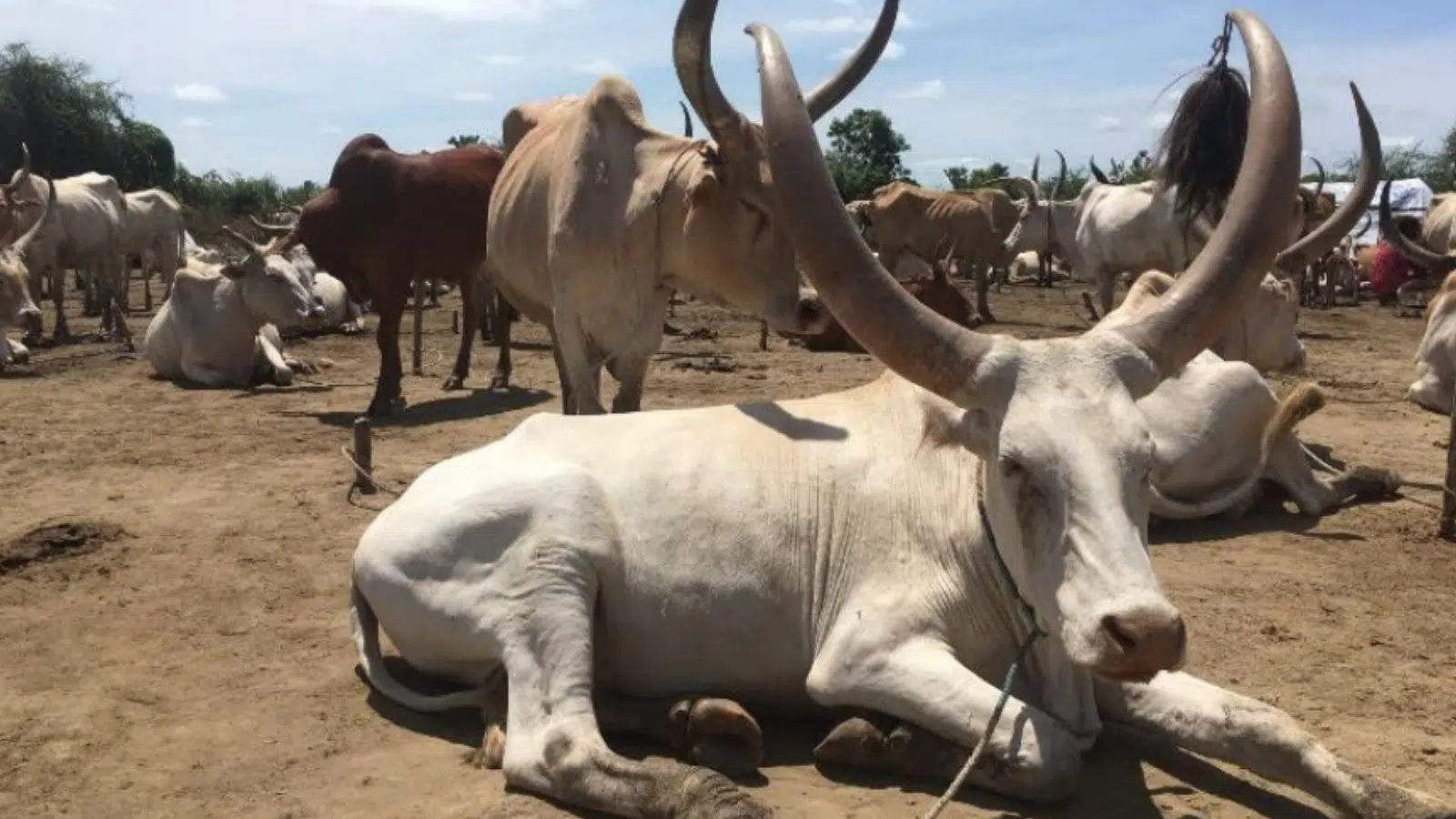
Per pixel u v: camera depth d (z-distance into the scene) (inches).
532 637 152.9
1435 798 133.0
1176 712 149.6
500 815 141.1
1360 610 217.2
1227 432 267.1
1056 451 128.2
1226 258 139.6
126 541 265.4
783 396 455.5
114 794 151.6
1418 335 745.6
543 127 337.4
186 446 372.5
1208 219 364.5
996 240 981.2
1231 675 187.5
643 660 161.2
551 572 154.8
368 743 165.3
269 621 215.2
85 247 725.9
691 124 284.2
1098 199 622.2
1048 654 149.9
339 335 721.6
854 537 157.9
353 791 150.6
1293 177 141.3
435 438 380.2
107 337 712.4
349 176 432.8
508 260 328.5
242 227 1072.8
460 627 158.4
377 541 169.3
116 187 771.4
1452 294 417.7
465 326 483.2
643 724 157.6
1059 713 150.2
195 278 509.7
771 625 159.2
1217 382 267.7
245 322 502.0
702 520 161.2
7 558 250.7
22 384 511.8
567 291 281.9
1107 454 128.2
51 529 268.1
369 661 177.5
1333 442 369.7
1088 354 134.8
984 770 141.8
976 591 151.4
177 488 315.3
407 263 431.2
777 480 162.9
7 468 342.6
